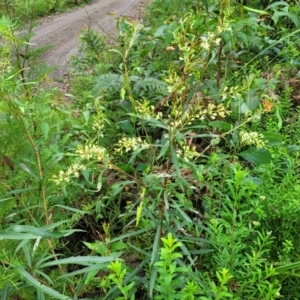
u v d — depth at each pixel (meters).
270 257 2.08
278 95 3.27
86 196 2.67
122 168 1.96
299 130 2.66
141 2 14.46
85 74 5.02
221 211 2.07
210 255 2.03
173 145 1.87
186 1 3.60
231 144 2.41
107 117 3.12
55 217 2.23
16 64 2.37
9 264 1.66
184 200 2.03
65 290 1.99
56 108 3.06
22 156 2.18
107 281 1.66
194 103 2.02
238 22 2.97
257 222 1.90
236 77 3.31
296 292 1.88
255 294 1.77
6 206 1.98
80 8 14.92
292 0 4.18
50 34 11.74
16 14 2.83
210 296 1.57
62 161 2.55
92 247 1.77
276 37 4.11
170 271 1.40
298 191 2.05
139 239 2.35
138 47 4.37
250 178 2.14
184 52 1.79
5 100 1.96
